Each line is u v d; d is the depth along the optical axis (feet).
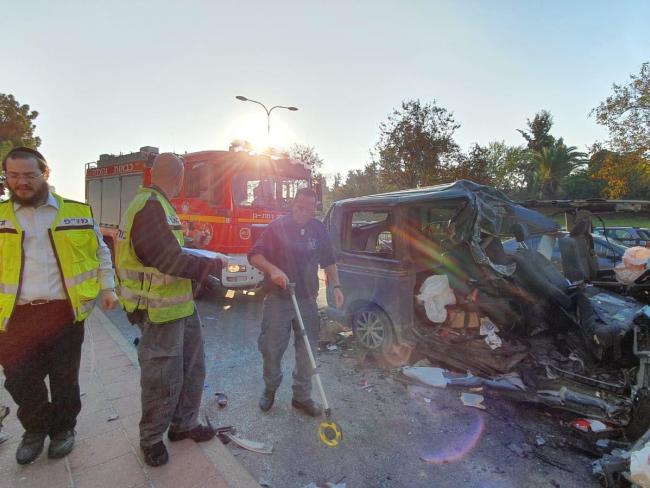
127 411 9.93
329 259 10.85
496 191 14.23
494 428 10.17
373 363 14.26
